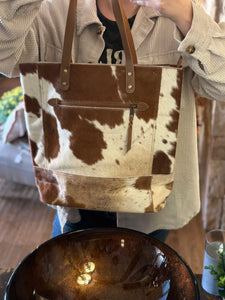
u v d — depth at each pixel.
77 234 0.86
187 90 1.00
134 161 0.88
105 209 0.95
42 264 0.82
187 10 0.77
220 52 0.80
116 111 0.83
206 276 0.98
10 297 0.71
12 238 2.19
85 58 0.98
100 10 0.94
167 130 0.85
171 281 0.80
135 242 0.86
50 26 0.95
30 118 0.89
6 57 0.88
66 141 0.88
